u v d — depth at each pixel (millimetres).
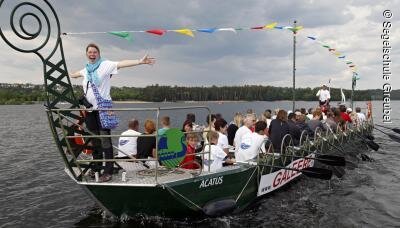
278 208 8969
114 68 6648
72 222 8062
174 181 6723
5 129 33969
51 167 14578
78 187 11250
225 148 9156
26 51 6078
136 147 8570
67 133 6629
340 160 10094
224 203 7383
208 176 7234
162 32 7867
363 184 11742
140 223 7316
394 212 8883
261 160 8844
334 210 8953
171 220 7367
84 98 6781
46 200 9867
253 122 10172
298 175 11516
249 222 7930
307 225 7879
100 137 6543
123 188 6609
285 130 10305
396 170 14102
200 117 43281
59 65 6555
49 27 6316
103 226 7516
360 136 18719
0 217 8523
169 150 6719
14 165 14992
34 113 78000
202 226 7465
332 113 16359
